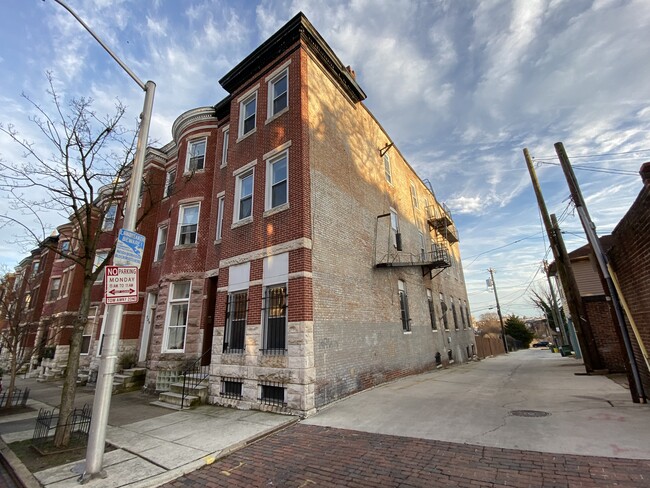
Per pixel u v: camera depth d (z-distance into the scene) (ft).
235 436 21.42
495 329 247.09
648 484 11.65
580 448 15.06
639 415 19.16
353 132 45.39
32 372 75.92
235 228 37.47
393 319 43.86
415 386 34.63
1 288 53.47
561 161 29.63
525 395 27.02
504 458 14.84
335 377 29.78
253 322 31.65
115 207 67.15
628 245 22.21
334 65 42.55
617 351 39.78
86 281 24.41
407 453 16.52
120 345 52.80
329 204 35.53
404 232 57.31
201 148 51.67
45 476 16.61
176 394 33.81
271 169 36.68
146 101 22.53
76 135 25.81
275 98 39.47
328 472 15.37
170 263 46.24
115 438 22.20
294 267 30.14
